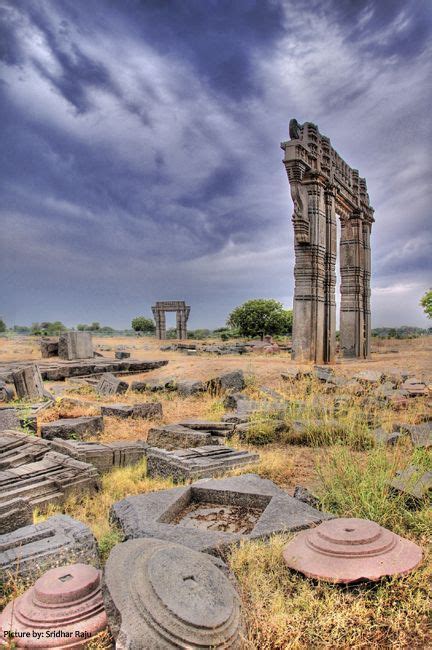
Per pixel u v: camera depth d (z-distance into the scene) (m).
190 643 2.94
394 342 38.91
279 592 3.97
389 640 3.61
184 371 19.83
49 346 26.72
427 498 5.54
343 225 25.25
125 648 2.91
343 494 5.78
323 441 9.12
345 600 3.84
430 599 3.95
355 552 4.07
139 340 52.16
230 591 3.51
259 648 3.43
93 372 21.36
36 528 4.96
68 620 3.41
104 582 3.31
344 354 24.92
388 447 8.47
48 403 13.55
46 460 7.62
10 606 3.65
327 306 20.06
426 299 32.66
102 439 10.43
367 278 25.89
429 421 10.77
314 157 18.78
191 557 3.72
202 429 9.81
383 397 12.78
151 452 8.16
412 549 4.24
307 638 3.60
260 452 8.83
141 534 4.84
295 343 19.38
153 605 3.11
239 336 51.94
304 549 4.29
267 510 5.34
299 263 19.17
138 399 15.45
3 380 18.16
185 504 6.00
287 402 11.52
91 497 7.08
